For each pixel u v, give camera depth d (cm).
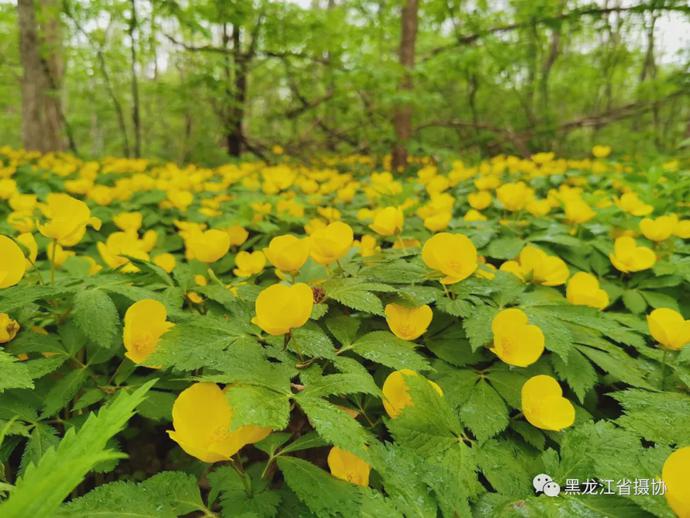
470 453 146
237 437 121
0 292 181
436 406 148
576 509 125
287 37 1036
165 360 140
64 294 204
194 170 812
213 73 1020
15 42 1387
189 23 933
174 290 208
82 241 427
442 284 218
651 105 1166
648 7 952
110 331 176
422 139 1308
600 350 210
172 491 126
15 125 2245
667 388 194
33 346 184
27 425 157
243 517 120
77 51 1123
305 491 121
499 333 177
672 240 345
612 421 156
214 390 127
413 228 376
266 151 1375
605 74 1364
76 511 112
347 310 213
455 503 123
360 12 1142
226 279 299
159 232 456
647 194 459
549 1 1008
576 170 689
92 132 2064
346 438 113
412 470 129
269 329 150
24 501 71
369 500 120
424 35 1417
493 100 1420
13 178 676
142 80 1340
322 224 355
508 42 1083
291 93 1268
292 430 181
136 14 953
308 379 142
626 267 288
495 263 364
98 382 183
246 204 462
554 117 1319
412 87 974
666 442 147
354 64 873
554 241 336
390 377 154
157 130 1589
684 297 311
